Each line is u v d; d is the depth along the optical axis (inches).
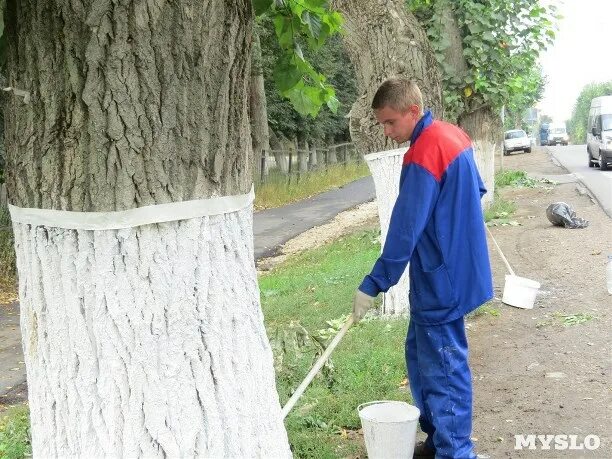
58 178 94.8
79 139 93.7
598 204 604.7
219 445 99.1
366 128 288.4
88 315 95.7
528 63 505.7
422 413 153.3
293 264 529.0
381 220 292.8
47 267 96.6
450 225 138.3
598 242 420.5
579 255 388.8
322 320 306.5
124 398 95.6
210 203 99.6
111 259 95.0
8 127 99.7
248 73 105.6
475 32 458.3
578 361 221.0
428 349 142.9
